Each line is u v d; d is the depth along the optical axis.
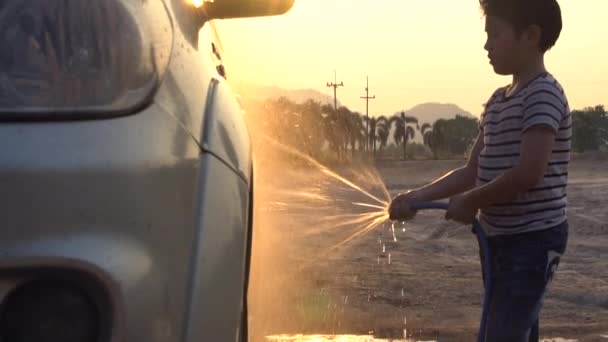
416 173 40.78
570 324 6.59
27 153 2.06
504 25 3.55
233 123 2.79
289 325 5.93
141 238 2.16
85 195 2.08
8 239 2.01
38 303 2.00
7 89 2.16
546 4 3.52
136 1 2.56
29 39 2.29
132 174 2.16
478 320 6.64
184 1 3.00
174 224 2.26
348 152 31.72
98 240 2.07
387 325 6.30
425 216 13.91
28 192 2.03
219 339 2.42
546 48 3.56
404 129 71.06
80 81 2.23
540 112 3.41
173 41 2.64
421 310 6.88
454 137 69.56
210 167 2.48
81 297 2.03
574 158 44.72
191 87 2.58
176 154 2.33
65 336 2.01
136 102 2.27
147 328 2.12
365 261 9.16
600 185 23.47
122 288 2.06
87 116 2.17
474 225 3.60
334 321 6.18
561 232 3.57
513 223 3.54
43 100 2.16
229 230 2.52
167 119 2.35
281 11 3.36
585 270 8.95
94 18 2.38
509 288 3.54
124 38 2.38
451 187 3.88
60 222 2.05
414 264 9.09
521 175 3.39
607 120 62.38
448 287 7.86
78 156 2.10
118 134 2.19
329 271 8.22
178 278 2.26
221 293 2.44
